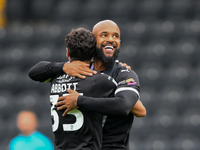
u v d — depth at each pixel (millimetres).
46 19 39562
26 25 39312
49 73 9250
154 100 28062
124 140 9086
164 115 27000
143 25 35062
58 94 8859
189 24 35094
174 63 31531
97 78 8602
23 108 28484
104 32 8984
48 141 18562
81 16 37875
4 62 33031
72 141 8492
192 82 29812
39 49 34188
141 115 9242
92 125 8414
